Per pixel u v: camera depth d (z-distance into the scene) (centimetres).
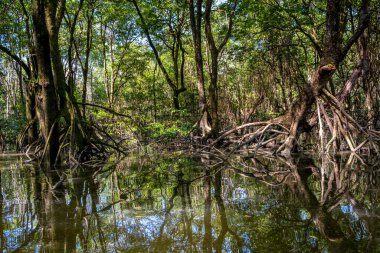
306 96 894
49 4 892
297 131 958
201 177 607
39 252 249
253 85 2486
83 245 263
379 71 1196
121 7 1973
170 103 2628
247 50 1789
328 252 225
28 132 1539
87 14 1825
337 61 836
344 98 972
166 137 1582
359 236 254
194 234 281
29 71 1555
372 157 784
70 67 1414
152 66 3484
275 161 814
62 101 927
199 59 1423
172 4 1783
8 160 1170
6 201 446
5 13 1767
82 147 968
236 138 1255
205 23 1400
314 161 779
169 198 435
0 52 2348
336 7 825
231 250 241
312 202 378
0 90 3212
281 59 1814
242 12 1426
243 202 393
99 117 1736
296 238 257
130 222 326
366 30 1198
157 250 246
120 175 678
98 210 381
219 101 2316
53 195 480
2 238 286
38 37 850
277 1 1430
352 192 422
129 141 1686
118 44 2492
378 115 1075
